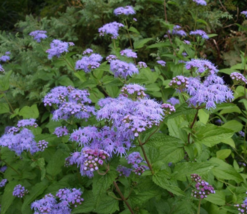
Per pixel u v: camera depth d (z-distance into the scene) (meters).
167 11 0.75
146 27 0.78
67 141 0.40
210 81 0.33
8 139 0.35
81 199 0.30
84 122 0.36
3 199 0.38
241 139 0.53
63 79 0.57
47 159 0.43
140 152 0.30
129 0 0.76
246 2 0.82
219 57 0.74
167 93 0.56
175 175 0.30
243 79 0.38
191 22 0.75
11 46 0.78
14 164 0.43
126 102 0.28
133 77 0.47
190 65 0.38
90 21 0.74
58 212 0.29
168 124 0.35
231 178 0.36
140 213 0.30
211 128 0.32
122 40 0.74
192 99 0.30
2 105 0.50
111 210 0.28
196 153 0.36
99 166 0.24
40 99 0.62
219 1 0.84
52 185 0.35
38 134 0.44
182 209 0.30
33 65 0.66
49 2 0.96
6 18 1.22
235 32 0.71
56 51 0.49
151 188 0.29
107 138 0.26
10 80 0.62
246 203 0.29
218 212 0.34
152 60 0.77
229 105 0.30
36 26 0.78
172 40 0.68
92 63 0.45
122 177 0.31
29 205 0.38
